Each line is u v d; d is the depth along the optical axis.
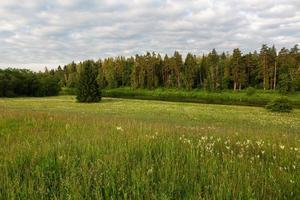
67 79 191.12
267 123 36.28
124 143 8.50
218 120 39.03
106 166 6.19
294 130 26.53
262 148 8.80
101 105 67.06
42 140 9.66
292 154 7.98
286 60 124.31
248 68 134.50
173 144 8.27
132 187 5.16
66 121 15.02
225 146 8.66
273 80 126.25
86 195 4.97
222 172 5.92
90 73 81.62
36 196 5.00
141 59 156.75
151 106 64.56
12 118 14.86
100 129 12.55
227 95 115.25
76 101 81.81
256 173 6.14
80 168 6.12
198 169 6.21
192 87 146.12
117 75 168.88
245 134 12.62
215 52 155.62
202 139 9.42
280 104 55.88
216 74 134.25
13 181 5.47
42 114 17.16
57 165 6.50
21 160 6.78
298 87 109.31
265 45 124.19
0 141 9.80
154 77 155.75
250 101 95.81
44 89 121.69
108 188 5.24
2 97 109.62
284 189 5.29
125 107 61.12
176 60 153.88
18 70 138.12
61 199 4.84
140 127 13.04
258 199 4.85
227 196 4.88
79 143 8.53
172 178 5.62
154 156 7.21
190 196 4.85
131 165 6.52
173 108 59.66
